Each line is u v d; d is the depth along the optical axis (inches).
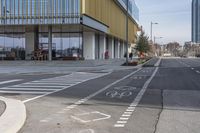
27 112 480.7
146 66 2169.0
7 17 1963.6
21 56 2322.8
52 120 424.5
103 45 2672.2
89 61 2030.0
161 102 579.2
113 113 474.9
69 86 862.5
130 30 4256.9
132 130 370.0
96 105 546.3
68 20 1925.4
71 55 2305.6
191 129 374.0
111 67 1895.9
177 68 1889.8
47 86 863.7
